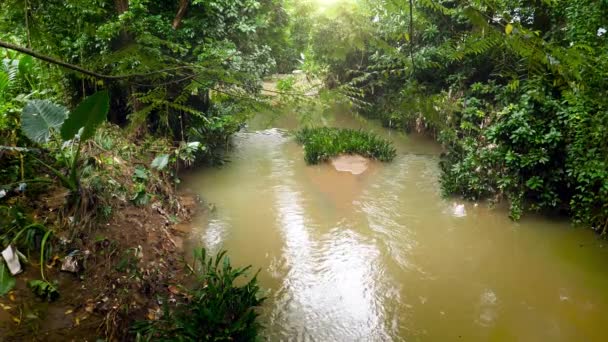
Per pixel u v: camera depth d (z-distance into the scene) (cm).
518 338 466
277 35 990
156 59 213
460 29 805
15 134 562
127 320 427
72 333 393
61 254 477
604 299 526
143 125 798
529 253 625
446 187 805
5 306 391
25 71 715
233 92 231
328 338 466
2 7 237
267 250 635
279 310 508
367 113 1206
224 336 411
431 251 638
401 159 1029
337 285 556
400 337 468
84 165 578
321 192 848
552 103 645
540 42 145
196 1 791
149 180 694
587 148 605
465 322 491
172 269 550
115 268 480
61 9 262
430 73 994
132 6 633
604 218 629
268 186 876
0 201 495
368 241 666
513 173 706
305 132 1134
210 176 916
